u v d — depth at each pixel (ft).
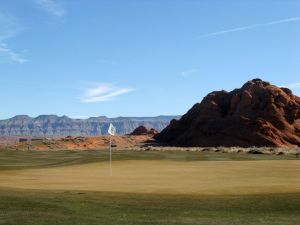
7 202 54.19
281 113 460.55
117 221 45.93
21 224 43.65
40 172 112.47
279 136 435.12
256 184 78.89
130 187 74.84
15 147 422.41
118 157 197.36
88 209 51.93
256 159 198.39
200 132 474.08
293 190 69.26
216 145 440.45
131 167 132.05
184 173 106.52
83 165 144.25
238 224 45.42
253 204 56.95
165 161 166.61
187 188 73.00
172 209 53.42
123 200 58.80
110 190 69.97
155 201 58.59
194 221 46.68
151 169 121.80
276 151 292.61
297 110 467.11
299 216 50.11
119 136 547.49
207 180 87.76
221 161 168.35
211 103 503.20
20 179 91.86
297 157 220.64
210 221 46.80
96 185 78.48
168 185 78.18
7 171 116.67
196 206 55.52
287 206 55.52
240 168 122.42
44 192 64.85
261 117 454.81
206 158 201.87
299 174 101.65
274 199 60.03
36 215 47.78
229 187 74.18
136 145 494.18
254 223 46.03
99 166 138.10
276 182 82.74
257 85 496.23
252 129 438.40
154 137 547.90
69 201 56.39
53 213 49.06
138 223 45.16
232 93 517.55
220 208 54.39
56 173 109.29
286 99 473.26
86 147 460.14
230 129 449.48
